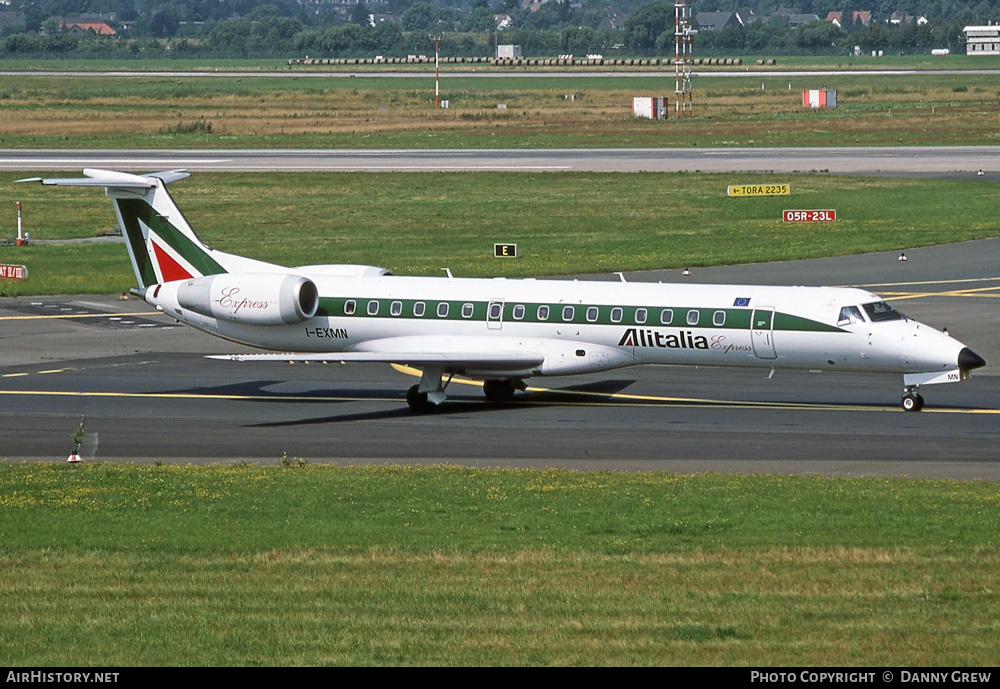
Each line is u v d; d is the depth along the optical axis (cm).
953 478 11794
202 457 13162
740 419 14688
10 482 11225
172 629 7012
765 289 15088
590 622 7062
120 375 17662
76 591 7775
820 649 6588
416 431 14312
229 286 16438
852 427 14150
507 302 15625
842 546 8712
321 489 10881
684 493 10631
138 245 17275
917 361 14288
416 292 16025
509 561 8394
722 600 7462
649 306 15150
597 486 10962
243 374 17888
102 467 12200
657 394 16312
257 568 8294
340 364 18788
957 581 7812
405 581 7925
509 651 6581
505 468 12388
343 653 6575
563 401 15962
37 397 16212
